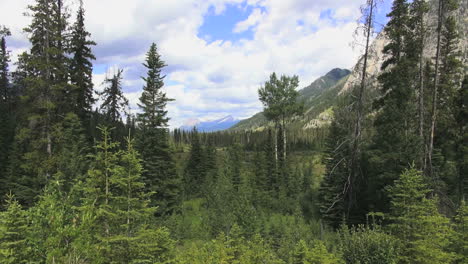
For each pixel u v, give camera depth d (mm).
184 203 27922
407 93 17109
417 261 7613
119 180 7719
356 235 9008
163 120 24344
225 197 25375
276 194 31031
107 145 8039
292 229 17594
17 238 5262
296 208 23328
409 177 8906
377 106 18812
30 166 16578
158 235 8297
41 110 17359
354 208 18953
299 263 8516
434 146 21078
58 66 17750
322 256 7785
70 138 19391
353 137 16703
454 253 7750
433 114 14461
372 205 17484
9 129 28281
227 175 34344
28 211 5070
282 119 39625
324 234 16750
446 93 20781
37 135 17312
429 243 7668
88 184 7547
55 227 4680
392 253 7496
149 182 21906
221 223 19109
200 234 18609
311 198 26438
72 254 4852
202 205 29734
